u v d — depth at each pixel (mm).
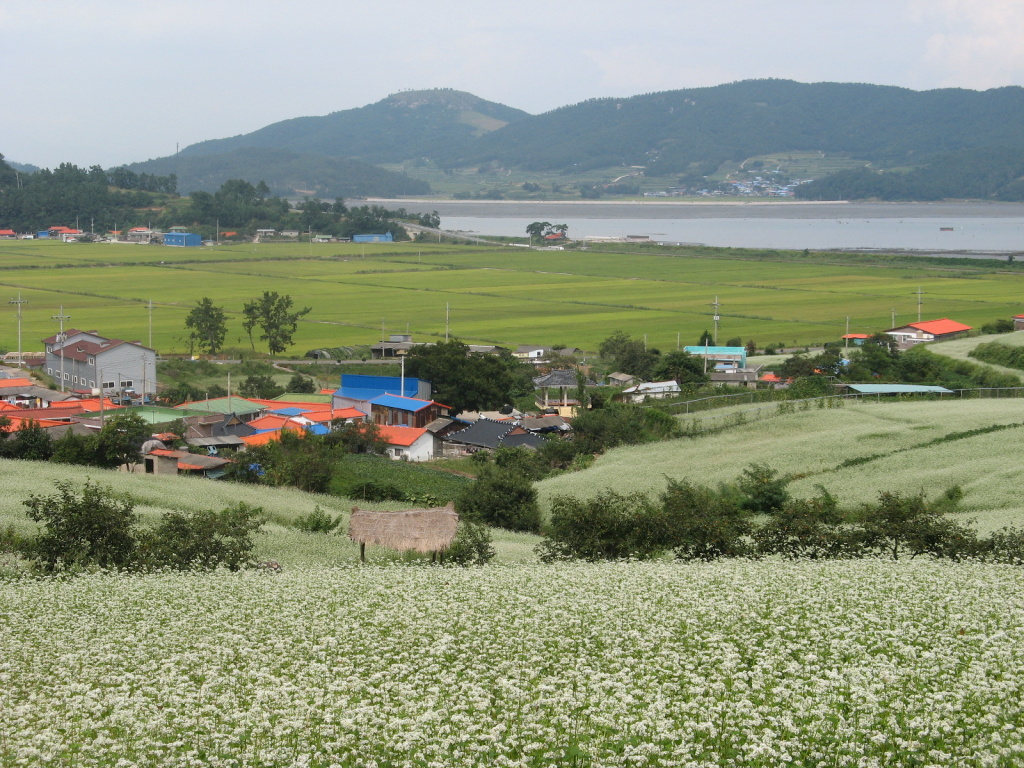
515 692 21516
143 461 68312
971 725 19281
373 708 20984
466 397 101062
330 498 61125
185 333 147875
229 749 19562
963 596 27641
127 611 29766
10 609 30391
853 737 18750
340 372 123875
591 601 28422
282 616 28375
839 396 82812
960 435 64562
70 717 21484
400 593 30641
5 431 71812
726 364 119500
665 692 21422
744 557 37562
